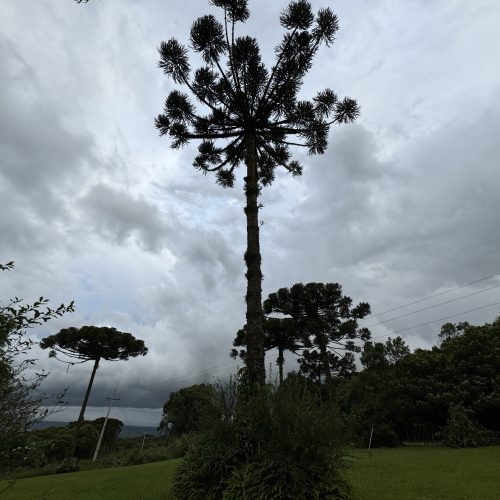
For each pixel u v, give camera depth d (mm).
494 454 13266
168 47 9359
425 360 20297
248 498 5051
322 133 9961
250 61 9250
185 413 41594
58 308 2801
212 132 9906
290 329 25609
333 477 5387
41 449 2842
